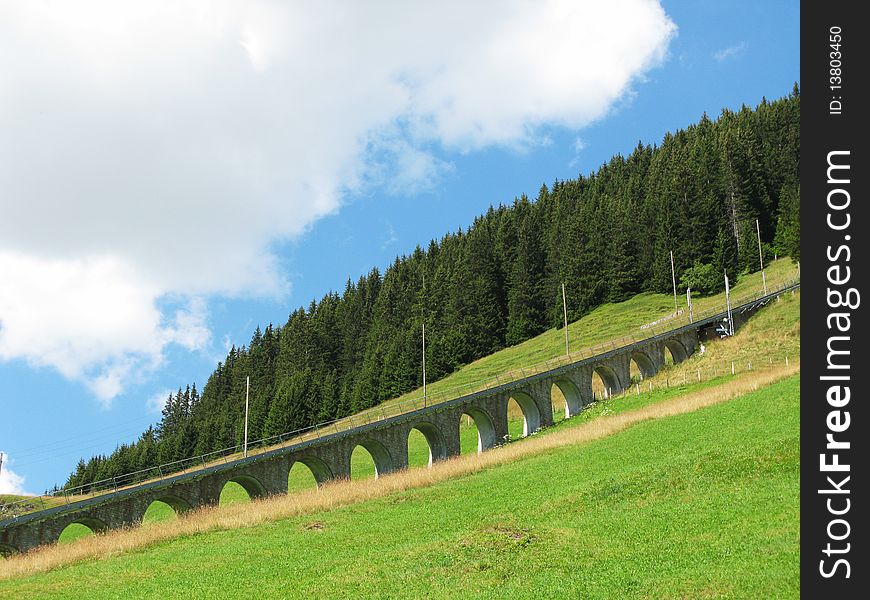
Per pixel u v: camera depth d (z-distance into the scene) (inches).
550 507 1243.2
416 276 6461.6
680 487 1167.6
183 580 1119.0
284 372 5935.0
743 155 4953.3
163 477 2180.1
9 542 1679.4
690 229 4751.5
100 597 1072.2
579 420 2689.5
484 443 2689.5
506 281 5447.8
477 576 924.6
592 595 775.1
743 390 2064.5
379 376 5007.4
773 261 4503.0
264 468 2143.2
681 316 3880.4
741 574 747.4
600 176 6683.1
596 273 4970.5
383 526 1354.6
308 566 1116.5
